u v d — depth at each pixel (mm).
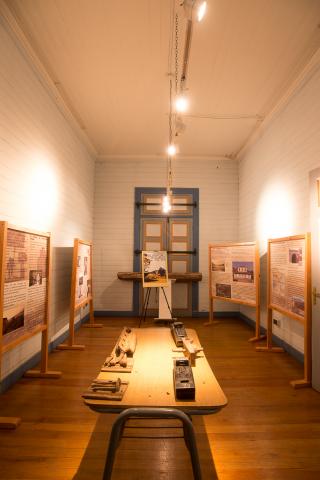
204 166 6316
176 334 2416
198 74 3457
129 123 4762
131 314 6137
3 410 2434
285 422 2307
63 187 4348
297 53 3094
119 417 1212
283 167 4078
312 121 3328
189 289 6211
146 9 2586
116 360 1911
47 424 2236
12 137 2832
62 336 4301
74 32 2848
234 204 6293
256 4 2520
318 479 1732
